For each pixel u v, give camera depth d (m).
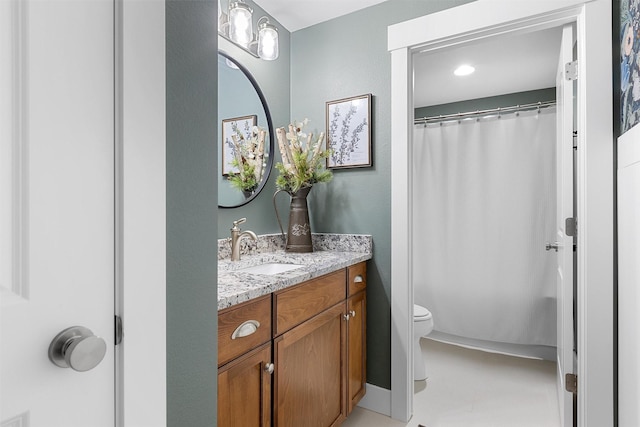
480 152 2.86
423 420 1.83
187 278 0.71
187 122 0.70
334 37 2.10
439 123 3.00
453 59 2.44
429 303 3.02
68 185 0.51
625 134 1.22
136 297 0.59
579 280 1.49
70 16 0.51
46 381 0.48
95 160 0.54
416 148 3.08
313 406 1.42
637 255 1.09
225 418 0.98
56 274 0.49
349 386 1.71
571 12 1.48
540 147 2.68
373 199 1.96
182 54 0.69
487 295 2.81
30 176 0.47
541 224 2.66
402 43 1.82
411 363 1.87
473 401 2.01
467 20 1.65
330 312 1.54
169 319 0.67
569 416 1.58
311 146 2.13
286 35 2.22
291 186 1.97
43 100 0.48
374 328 1.94
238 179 1.89
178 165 0.68
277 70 2.15
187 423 0.71
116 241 0.56
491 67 2.57
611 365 1.38
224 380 0.98
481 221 2.84
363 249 1.96
